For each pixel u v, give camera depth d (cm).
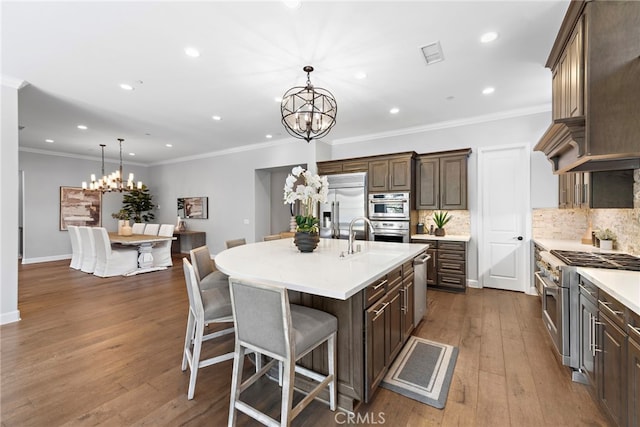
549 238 405
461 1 202
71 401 188
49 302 389
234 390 161
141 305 377
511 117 426
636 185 250
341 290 144
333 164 545
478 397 193
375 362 186
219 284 262
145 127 504
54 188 716
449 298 405
